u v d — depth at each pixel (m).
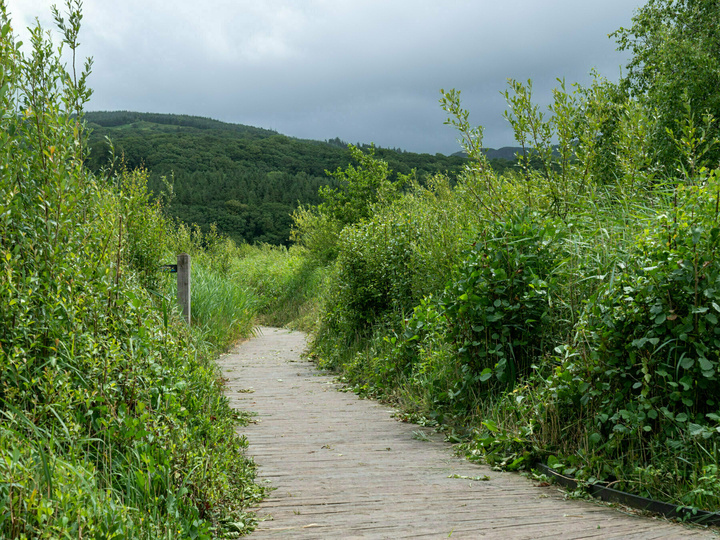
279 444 5.91
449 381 7.15
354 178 23.42
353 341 11.59
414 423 6.95
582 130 8.18
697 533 3.46
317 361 12.21
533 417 5.38
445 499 4.19
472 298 6.64
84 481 2.91
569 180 7.93
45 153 4.09
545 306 6.48
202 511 3.55
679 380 4.49
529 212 7.23
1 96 3.79
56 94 4.38
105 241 4.89
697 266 4.65
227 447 4.89
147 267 8.79
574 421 5.12
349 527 3.59
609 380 5.00
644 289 4.82
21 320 3.65
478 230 7.66
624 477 4.29
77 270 4.14
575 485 4.45
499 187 8.02
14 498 2.58
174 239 17.23
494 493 4.38
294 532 3.50
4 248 3.91
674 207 5.12
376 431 6.54
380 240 11.36
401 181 23.14
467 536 3.41
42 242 4.02
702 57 16.14
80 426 3.48
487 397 6.51
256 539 3.39
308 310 20.44
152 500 3.28
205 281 14.82
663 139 13.43
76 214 4.43
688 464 4.20
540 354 6.54
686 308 4.77
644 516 3.86
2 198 3.80
